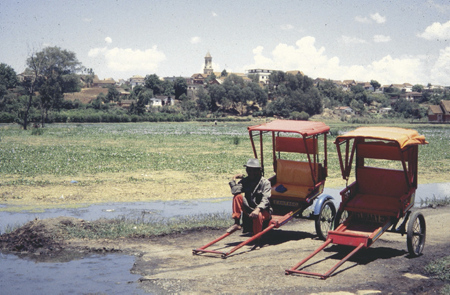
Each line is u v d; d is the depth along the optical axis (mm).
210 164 23078
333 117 156750
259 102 160250
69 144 34906
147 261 7586
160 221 10617
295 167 9664
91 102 128625
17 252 8008
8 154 25281
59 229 9055
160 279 6664
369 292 6195
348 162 8734
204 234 9570
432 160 27234
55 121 92812
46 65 94375
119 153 27656
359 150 8922
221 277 6754
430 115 124938
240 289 6262
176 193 15070
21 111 72500
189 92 174750
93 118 98688
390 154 8594
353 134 8125
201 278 6711
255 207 8328
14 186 15250
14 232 8953
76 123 91812
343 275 6902
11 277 6762
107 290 6254
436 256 8086
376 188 8891
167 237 9250
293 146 9773
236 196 8266
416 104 164625
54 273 6961
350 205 8281
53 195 14000
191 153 29031
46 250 8102
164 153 28625
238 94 153750
